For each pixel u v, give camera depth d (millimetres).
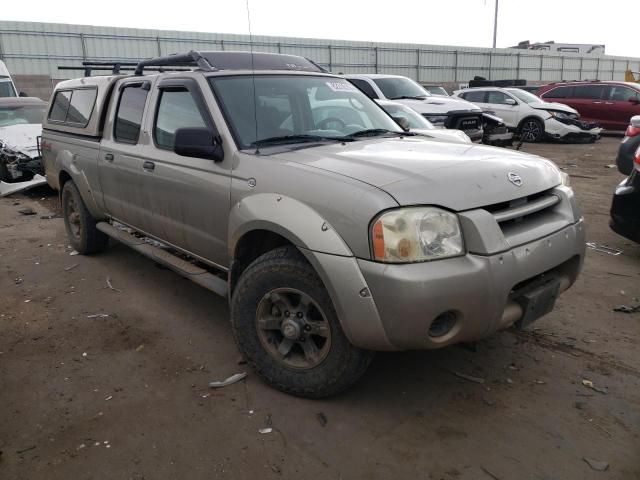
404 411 2891
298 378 2949
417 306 2398
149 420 2848
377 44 34406
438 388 3100
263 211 2871
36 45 25234
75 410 2947
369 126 4031
